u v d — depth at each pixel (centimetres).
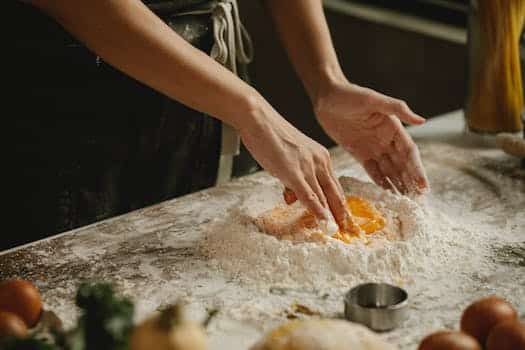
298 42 193
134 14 154
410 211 159
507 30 200
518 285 144
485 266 151
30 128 185
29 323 127
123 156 195
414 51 305
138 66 156
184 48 157
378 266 147
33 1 156
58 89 184
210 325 132
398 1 312
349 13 320
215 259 154
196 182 207
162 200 203
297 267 146
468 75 211
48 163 189
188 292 143
